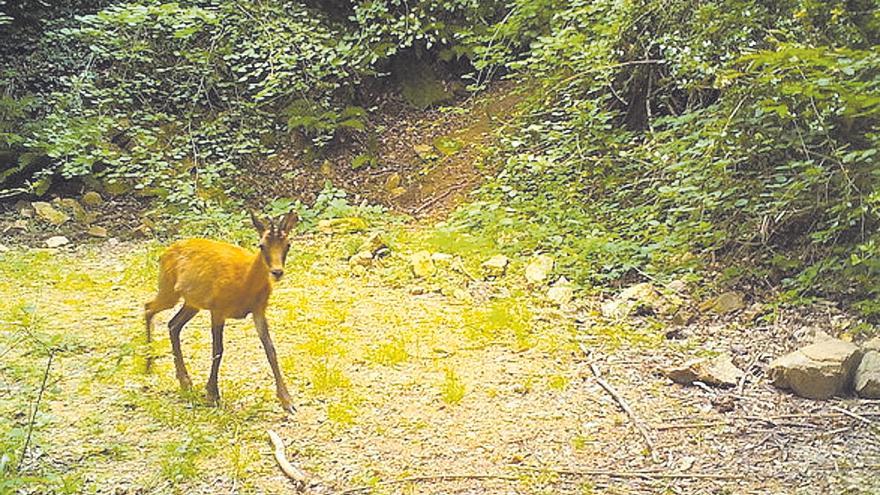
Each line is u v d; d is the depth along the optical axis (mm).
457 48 12555
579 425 5055
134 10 11156
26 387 5469
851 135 6992
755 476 4414
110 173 11164
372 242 8867
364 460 4613
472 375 5832
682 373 5652
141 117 11844
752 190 7371
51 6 12383
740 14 7543
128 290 7965
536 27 11391
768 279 7141
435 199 11039
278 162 11898
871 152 6184
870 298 6500
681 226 7758
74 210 10570
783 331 6441
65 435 4844
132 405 5262
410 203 11180
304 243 9547
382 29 11914
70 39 11961
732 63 6754
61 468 4457
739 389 5539
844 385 5457
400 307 7391
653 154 8562
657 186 8430
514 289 7754
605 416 5184
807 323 6469
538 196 9328
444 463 4586
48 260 9047
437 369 5938
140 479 4383
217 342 5234
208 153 11453
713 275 7395
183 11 11406
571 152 9430
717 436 4891
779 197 7094
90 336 6555
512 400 5422
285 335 6652
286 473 4422
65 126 10844
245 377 5762
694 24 8195
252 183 11531
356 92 12703
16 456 4449
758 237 7410
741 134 7348
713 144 7438
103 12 11141
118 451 4648
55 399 5328
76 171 10414
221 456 4641
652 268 7633
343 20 13039
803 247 7184
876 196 6160
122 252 9562
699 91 8664
